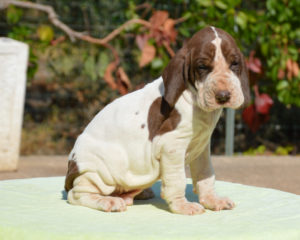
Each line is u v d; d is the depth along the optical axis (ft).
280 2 20.72
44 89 26.37
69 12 24.49
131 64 23.45
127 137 8.46
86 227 7.21
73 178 8.93
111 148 8.55
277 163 20.38
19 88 17.13
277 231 7.07
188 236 6.77
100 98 24.71
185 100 8.05
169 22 20.02
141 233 6.89
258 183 16.12
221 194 10.05
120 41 22.80
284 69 21.16
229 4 20.20
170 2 22.62
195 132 8.13
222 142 23.39
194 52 7.84
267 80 22.74
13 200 9.11
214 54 7.69
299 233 7.13
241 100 7.62
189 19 21.01
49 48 24.49
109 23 23.94
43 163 19.43
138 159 8.39
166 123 8.13
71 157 9.00
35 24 23.94
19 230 7.05
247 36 20.62
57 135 24.17
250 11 20.58
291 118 24.40
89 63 22.71
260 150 23.66
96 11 24.04
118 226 7.32
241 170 18.49
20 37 20.58
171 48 21.81
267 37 20.86
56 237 6.81
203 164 8.87
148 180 8.47
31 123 24.63
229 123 21.83
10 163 17.16
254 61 20.72
